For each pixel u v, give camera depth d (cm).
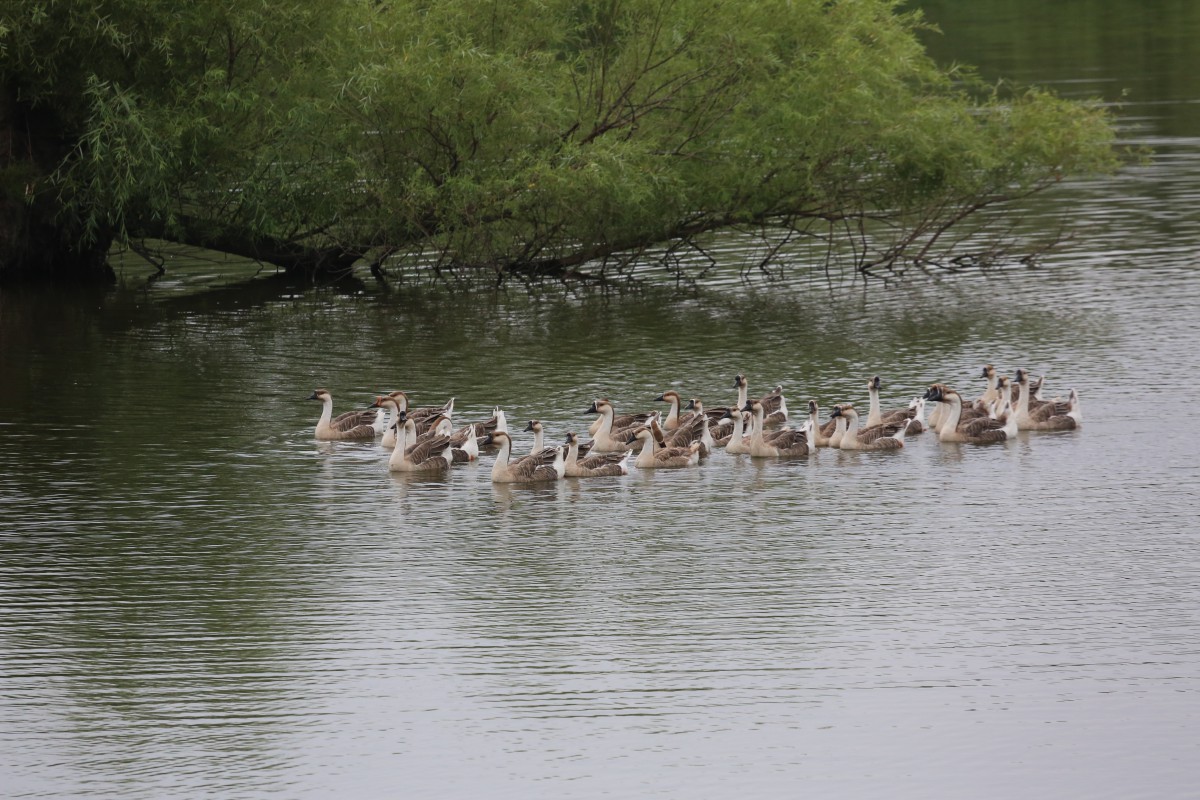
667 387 4119
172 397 4088
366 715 2156
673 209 5769
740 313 5172
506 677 2277
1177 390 3950
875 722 2122
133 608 2562
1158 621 2455
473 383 4200
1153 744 2052
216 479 3350
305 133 5488
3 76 5328
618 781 1977
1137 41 9956
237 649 2389
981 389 4025
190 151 5366
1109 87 8562
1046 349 4450
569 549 2864
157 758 2044
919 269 5928
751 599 2581
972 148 5647
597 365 4394
